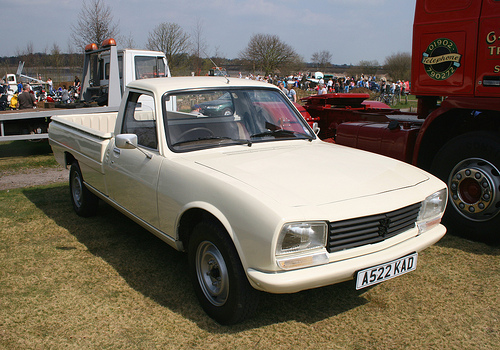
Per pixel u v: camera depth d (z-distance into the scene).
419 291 3.37
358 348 2.67
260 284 2.44
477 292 3.32
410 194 2.90
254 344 2.70
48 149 10.93
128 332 2.84
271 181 2.79
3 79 33.28
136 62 10.38
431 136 4.58
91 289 3.44
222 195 2.70
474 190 4.13
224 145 3.55
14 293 3.38
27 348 2.68
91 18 23.03
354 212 2.56
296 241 2.44
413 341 2.73
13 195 6.41
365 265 2.58
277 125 3.95
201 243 2.94
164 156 3.37
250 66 45.03
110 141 4.25
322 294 3.36
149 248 4.28
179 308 3.14
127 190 3.85
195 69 27.34
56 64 37.84
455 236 4.39
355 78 47.22
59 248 4.29
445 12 4.32
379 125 5.36
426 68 4.55
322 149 3.68
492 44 4.00
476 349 2.65
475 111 4.30
